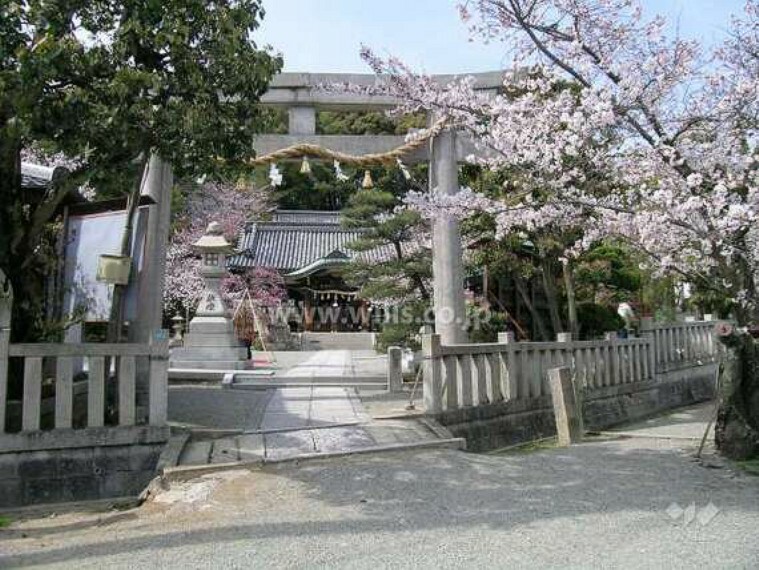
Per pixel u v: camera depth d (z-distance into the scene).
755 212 7.89
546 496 6.59
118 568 4.75
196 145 7.58
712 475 7.61
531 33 8.62
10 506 7.23
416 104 9.81
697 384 18.11
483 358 11.06
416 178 21.00
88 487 7.59
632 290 20.50
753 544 5.14
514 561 4.79
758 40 8.55
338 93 11.90
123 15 7.29
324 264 33.09
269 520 5.81
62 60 6.61
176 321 27.78
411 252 16.08
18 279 8.57
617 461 8.42
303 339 31.05
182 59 7.33
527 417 11.70
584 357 13.64
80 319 9.52
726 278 8.58
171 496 6.66
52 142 7.27
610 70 8.54
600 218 9.31
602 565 4.69
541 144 8.55
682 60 8.41
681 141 8.63
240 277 31.88
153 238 10.53
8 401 7.95
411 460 7.99
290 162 12.72
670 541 5.21
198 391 12.76
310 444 8.48
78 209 10.06
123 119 6.89
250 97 7.91
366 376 14.35
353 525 5.64
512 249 16.23
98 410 7.75
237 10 7.59
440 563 4.75
